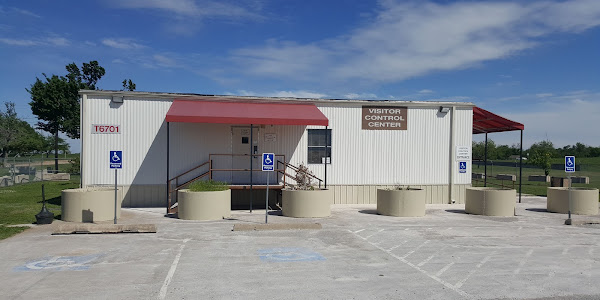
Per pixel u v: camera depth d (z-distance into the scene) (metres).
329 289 6.92
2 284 7.07
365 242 10.50
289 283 7.21
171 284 7.10
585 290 7.00
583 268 8.33
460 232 11.91
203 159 17.06
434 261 8.75
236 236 11.05
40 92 37.25
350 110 18.20
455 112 18.95
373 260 8.77
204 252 9.33
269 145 17.62
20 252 9.26
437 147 18.84
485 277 7.66
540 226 13.02
